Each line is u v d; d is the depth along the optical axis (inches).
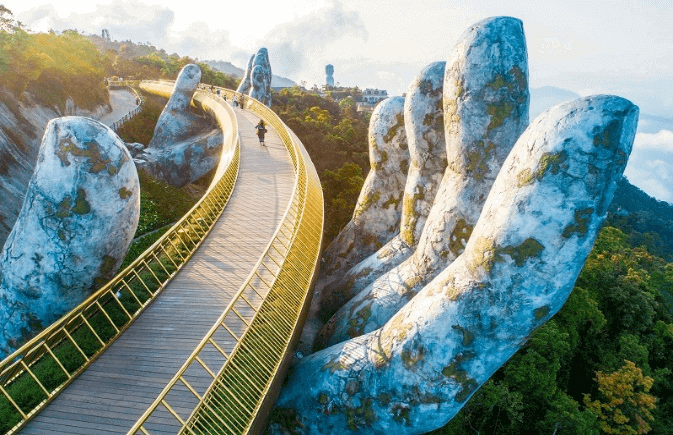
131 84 2347.4
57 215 401.4
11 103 1216.8
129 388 346.9
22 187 1071.0
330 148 1494.8
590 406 760.3
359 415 392.5
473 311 341.1
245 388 341.1
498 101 430.0
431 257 497.0
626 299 1044.5
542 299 318.0
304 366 456.1
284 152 919.7
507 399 613.9
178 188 1175.0
